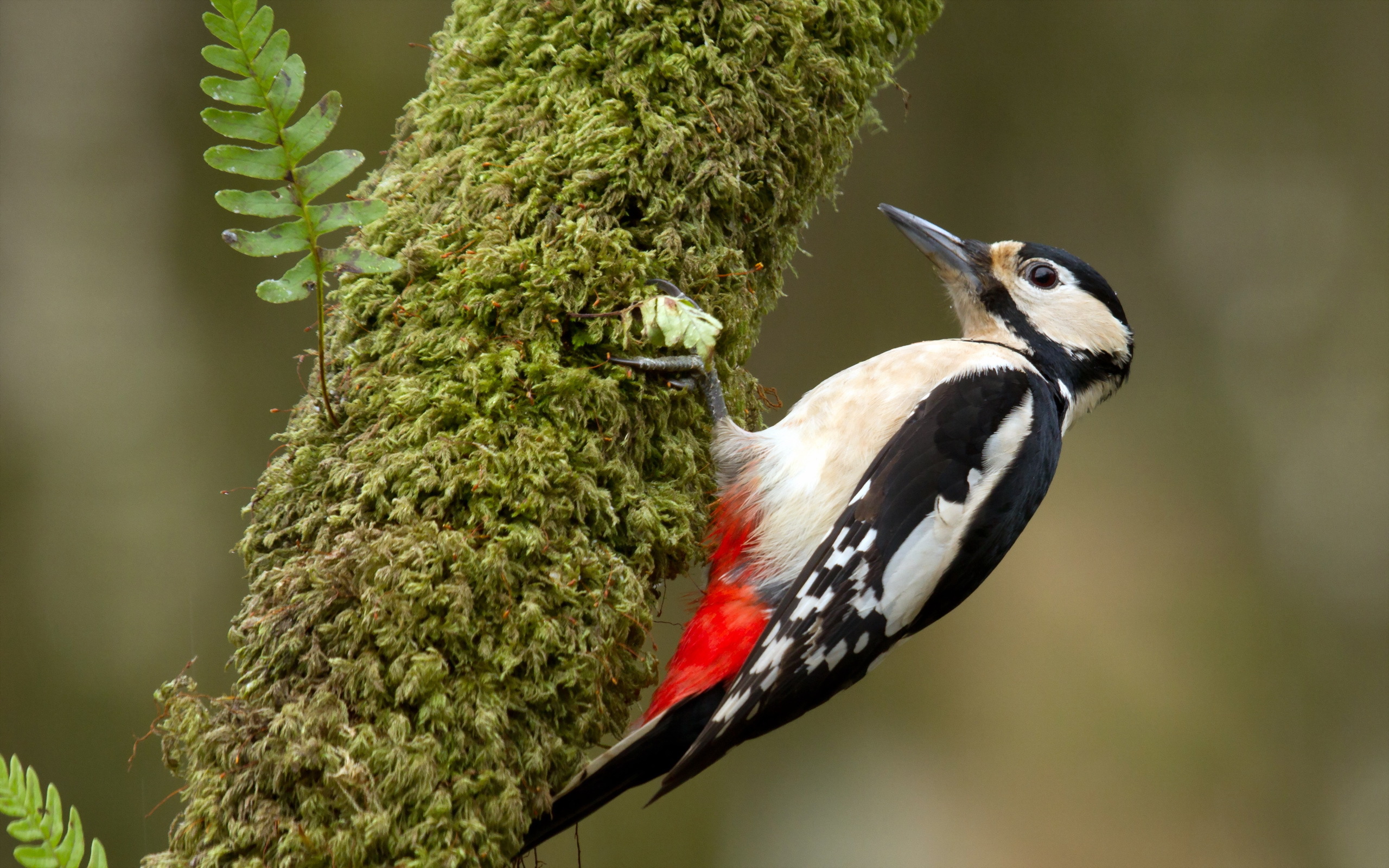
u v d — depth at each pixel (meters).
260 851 3.66
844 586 5.47
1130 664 13.98
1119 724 13.70
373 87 12.40
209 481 11.77
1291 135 14.66
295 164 3.94
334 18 12.36
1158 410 14.81
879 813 13.24
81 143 12.00
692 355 4.94
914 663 13.98
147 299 11.99
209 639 11.38
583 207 4.72
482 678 3.93
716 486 5.51
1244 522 14.52
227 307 12.18
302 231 3.99
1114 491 14.66
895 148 14.62
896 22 5.80
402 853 3.72
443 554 3.96
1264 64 14.60
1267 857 13.24
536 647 4.04
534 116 4.86
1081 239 14.84
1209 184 14.83
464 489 4.14
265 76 3.86
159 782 10.77
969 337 7.29
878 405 5.95
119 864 10.48
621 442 4.61
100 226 11.93
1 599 10.84
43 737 10.62
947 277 7.32
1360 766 13.54
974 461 5.83
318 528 4.20
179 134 12.28
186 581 11.43
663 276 4.86
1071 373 7.09
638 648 4.50
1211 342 14.86
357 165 3.97
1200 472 14.60
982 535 5.79
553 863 12.39
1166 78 14.70
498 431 4.27
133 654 11.05
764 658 5.24
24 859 3.55
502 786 3.89
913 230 7.36
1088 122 14.74
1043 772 13.48
